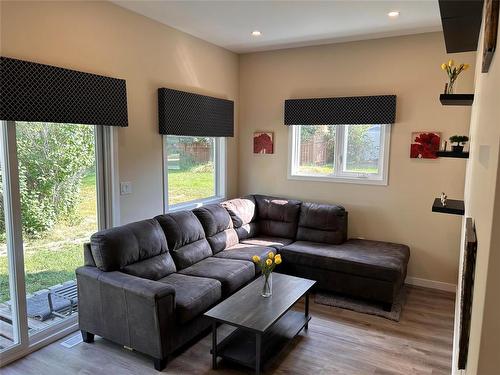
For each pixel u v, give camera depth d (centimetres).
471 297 109
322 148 485
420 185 422
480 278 90
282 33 420
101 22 324
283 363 278
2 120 255
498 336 77
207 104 455
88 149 334
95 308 292
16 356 280
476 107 211
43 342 298
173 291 270
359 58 443
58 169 309
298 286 312
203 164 487
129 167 364
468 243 110
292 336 297
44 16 279
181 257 356
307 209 459
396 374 266
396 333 324
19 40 263
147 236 327
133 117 364
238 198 493
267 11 352
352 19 371
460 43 234
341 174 473
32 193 291
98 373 264
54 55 288
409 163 425
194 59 439
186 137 451
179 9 348
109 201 352
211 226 405
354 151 464
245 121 530
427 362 281
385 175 439
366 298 375
